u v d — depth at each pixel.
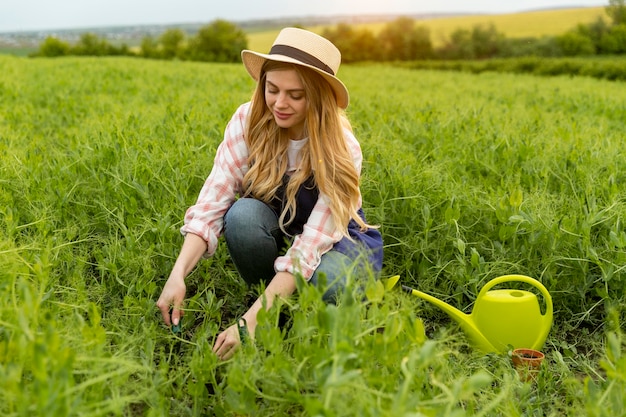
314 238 3.04
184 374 2.87
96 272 4.11
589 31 59.47
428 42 69.94
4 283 2.32
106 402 1.96
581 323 3.90
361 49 70.12
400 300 2.36
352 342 2.00
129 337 2.74
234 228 3.32
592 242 4.10
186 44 68.44
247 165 3.38
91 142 5.69
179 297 2.93
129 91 12.53
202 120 6.67
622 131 8.32
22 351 1.91
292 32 3.03
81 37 62.81
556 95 13.91
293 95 3.03
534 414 2.76
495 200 4.37
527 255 4.04
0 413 1.87
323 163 3.08
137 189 4.46
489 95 14.96
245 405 2.26
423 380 2.35
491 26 68.94
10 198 4.29
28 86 12.96
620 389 2.19
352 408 1.93
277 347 2.20
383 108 9.80
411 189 4.59
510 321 3.26
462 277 3.87
